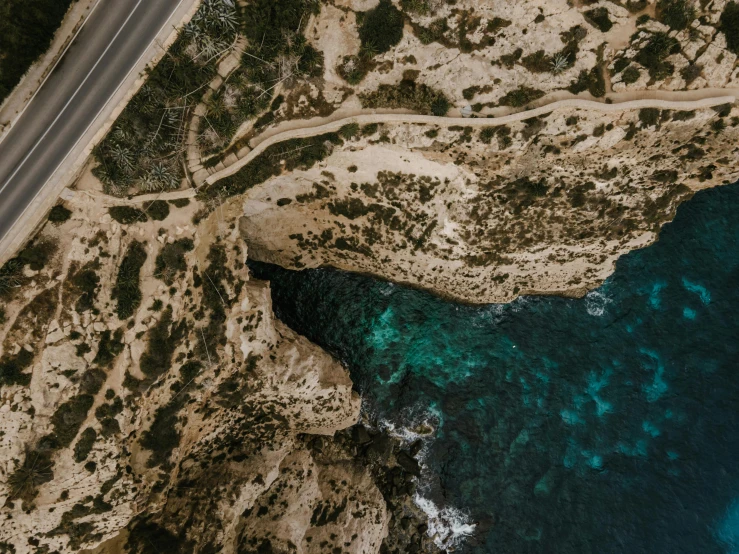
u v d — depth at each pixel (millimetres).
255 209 35125
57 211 26531
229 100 28578
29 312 25172
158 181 28203
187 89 27828
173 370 29094
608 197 32438
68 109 26938
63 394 25344
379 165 32156
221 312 30891
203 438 32812
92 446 25781
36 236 26328
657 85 27938
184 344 29359
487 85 28562
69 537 26641
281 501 34844
